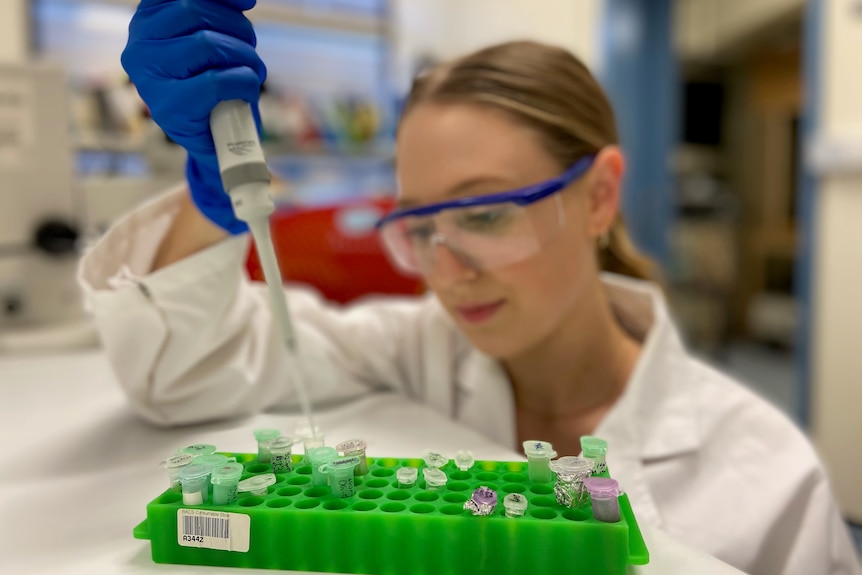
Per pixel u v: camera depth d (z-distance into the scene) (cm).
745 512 61
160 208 60
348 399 72
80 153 147
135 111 141
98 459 53
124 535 39
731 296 414
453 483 38
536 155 63
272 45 218
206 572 33
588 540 32
